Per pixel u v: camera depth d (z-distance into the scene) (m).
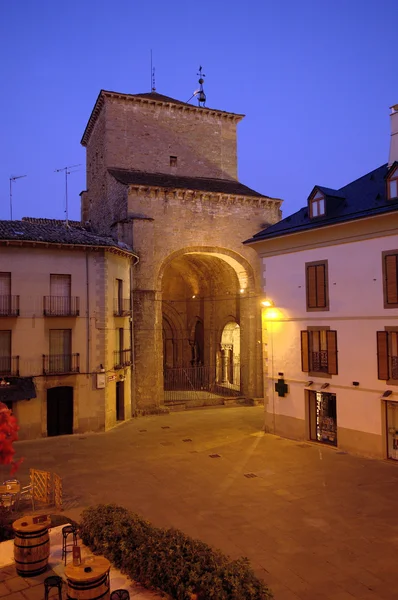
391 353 19.81
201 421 29.47
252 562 11.60
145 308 32.06
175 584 9.39
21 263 25.39
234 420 29.61
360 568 11.28
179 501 15.83
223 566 9.52
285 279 24.45
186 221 34.19
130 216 32.66
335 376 21.83
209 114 39.84
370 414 20.38
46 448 23.27
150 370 31.91
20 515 14.55
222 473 18.80
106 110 36.88
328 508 14.97
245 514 14.62
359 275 20.92
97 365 26.95
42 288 25.80
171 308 45.28
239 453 21.69
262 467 19.44
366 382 20.55
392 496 15.88
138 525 11.48
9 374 24.72
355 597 10.08
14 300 25.05
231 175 40.31
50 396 26.14
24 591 10.05
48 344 25.81
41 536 10.73
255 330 36.03
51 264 26.08
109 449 22.98
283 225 24.97
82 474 19.00
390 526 13.57
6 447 8.46
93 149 41.81
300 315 23.62
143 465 20.17
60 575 10.62
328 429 22.80
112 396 28.20
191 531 13.44
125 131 37.22
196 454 21.77
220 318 40.66
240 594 8.77
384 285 19.89
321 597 10.09
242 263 35.91
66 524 13.44
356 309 21.00
